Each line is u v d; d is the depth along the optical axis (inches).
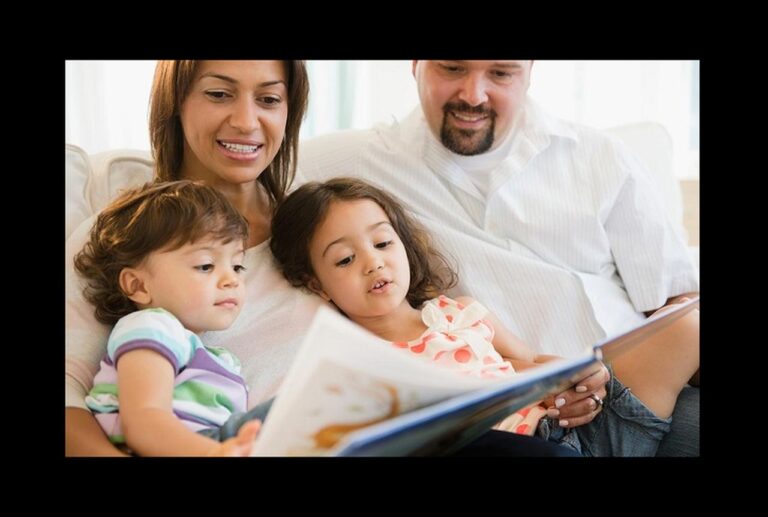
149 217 42.5
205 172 49.4
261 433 29.4
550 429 45.8
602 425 46.9
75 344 41.2
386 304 48.1
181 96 46.9
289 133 50.9
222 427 38.4
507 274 52.1
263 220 51.6
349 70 83.1
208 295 42.4
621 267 55.4
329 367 29.3
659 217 55.9
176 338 39.5
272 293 47.8
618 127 64.1
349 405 30.7
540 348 51.9
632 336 38.3
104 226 43.8
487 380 32.0
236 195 50.1
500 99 52.2
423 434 29.0
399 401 31.7
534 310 52.0
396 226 50.9
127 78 76.2
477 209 54.1
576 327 52.1
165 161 49.2
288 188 52.1
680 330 48.1
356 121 83.8
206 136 46.8
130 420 36.3
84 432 37.6
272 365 44.9
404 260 49.3
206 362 41.0
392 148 54.7
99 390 39.2
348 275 48.0
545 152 55.2
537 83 84.6
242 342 45.3
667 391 47.4
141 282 42.6
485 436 38.9
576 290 52.0
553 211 53.9
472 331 48.6
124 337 38.7
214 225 42.9
